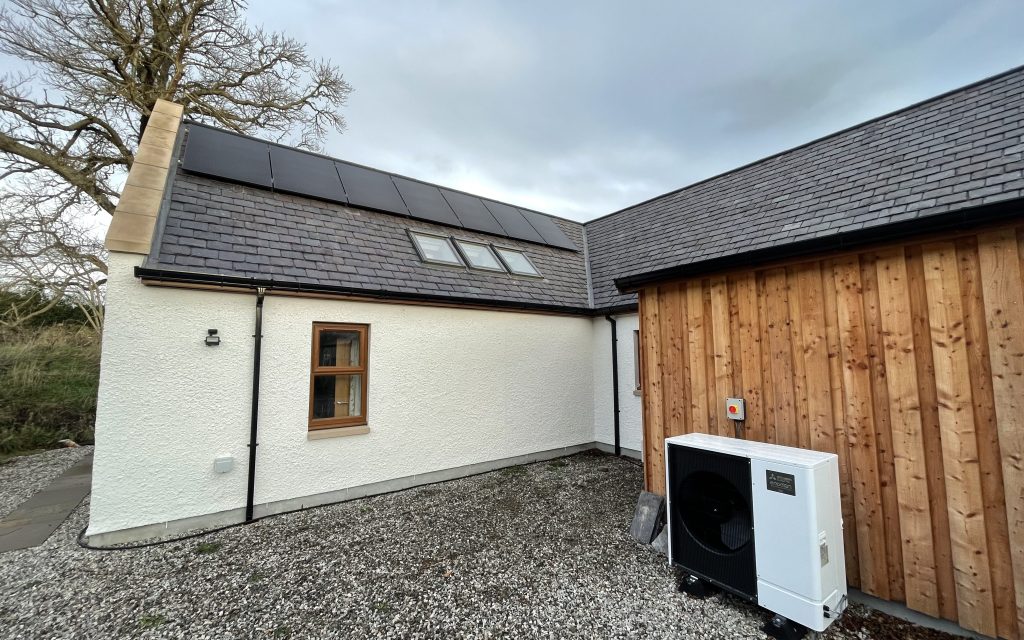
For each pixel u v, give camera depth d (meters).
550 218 11.80
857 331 3.26
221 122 13.19
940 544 2.82
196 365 4.66
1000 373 2.62
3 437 8.28
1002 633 2.55
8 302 12.47
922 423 2.92
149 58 11.87
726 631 2.87
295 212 6.53
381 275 6.18
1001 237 2.64
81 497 5.72
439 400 6.48
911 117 6.28
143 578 3.58
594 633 2.86
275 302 5.17
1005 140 4.59
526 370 7.63
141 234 4.51
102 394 4.20
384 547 4.15
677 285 4.54
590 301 8.88
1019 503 2.52
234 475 4.82
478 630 2.90
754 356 3.86
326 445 5.45
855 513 3.19
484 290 7.23
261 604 3.21
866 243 3.10
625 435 8.12
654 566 3.76
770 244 5.83
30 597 3.31
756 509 2.96
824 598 2.67
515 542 4.25
